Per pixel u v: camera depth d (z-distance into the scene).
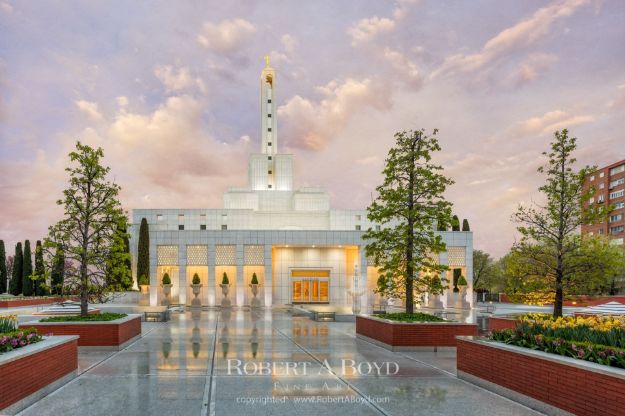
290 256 56.88
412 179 20.72
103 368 13.68
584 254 18.92
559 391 8.79
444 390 11.09
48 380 10.70
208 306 51.62
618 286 43.19
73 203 19.69
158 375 12.66
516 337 11.15
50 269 19.75
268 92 78.50
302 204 68.25
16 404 9.22
